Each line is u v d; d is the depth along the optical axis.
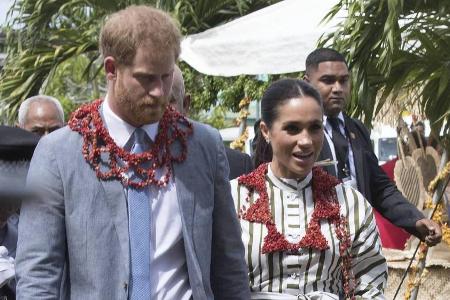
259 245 4.11
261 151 5.01
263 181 4.24
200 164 3.66
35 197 2.62
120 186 3.52
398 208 5.65
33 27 13.78
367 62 7.26
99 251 3.45
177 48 3.46
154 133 3.61
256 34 8.49
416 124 7.96
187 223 3.58
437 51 7.15
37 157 3.49
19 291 3.46
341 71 5.72
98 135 3.54
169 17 3.48
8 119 13.86
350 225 4.17
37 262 3.45
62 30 13.91
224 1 13.55
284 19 8.57
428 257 6.82
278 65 8.30
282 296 4.06
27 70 13.77
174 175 3.61
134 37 3.37
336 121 5.71
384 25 7.18
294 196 4.19
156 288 3.51
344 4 7.54
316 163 4.63
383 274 4.25
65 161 3.49
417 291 6.33
